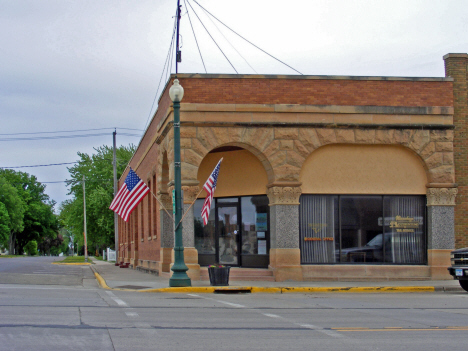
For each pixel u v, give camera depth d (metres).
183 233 20.19
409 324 10.66
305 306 13.67
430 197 21.23
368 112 21.05
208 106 20.30
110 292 16.72
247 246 23.09
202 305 13.40
